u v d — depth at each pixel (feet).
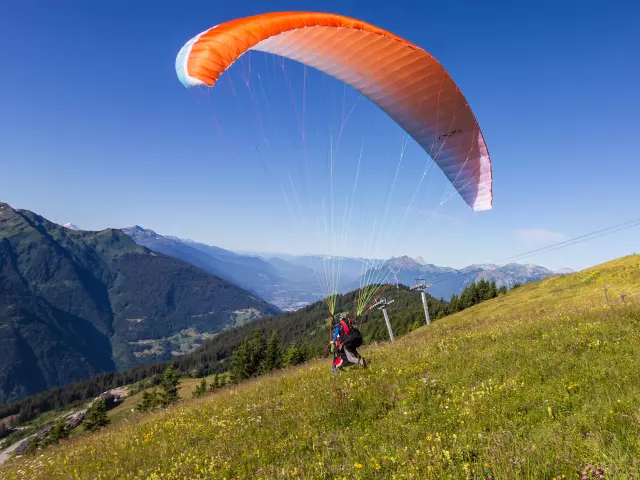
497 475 14.12
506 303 186.70
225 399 44.83
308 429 24.79
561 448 15.11
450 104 39.19
